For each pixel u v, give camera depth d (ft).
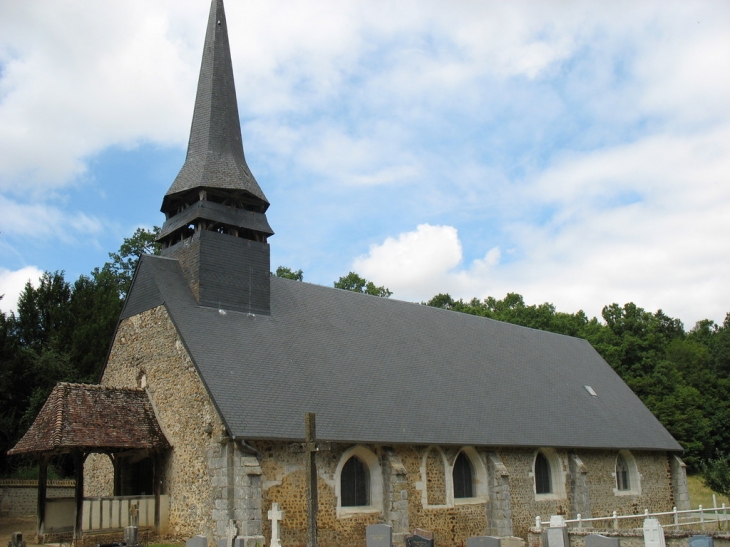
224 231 83.61
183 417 69.15
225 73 90.02
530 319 177.88
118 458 75.00
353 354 84.64
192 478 66.44
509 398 94.48
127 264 164.86
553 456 91.25
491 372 99.40
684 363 207.10
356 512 69.26
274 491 63.82
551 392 103.24
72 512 66.90
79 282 143.33
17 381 113.19
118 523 66.44
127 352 80.43
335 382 76.89
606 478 97.91
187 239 81.56
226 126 87.20
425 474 76.13
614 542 51.88
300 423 67.15
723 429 155.43
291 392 71.05
